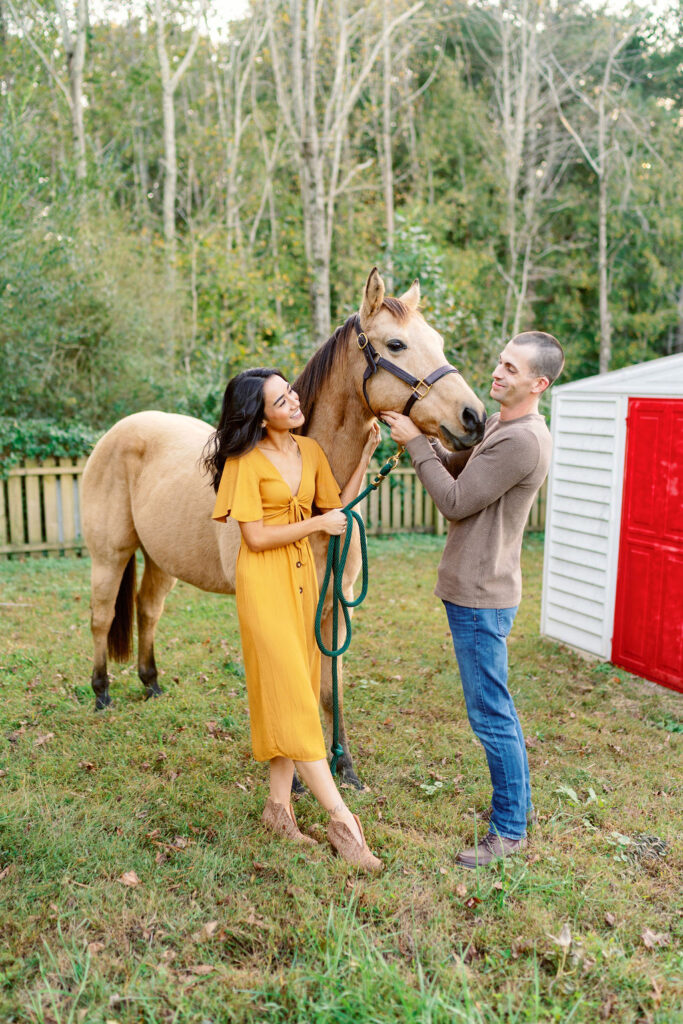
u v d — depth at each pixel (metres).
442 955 2.20
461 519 2.54
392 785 3.24
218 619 5.66
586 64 23.80
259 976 2.12
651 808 3.10
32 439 7.76
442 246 22.17
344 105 18.42
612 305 23.72
